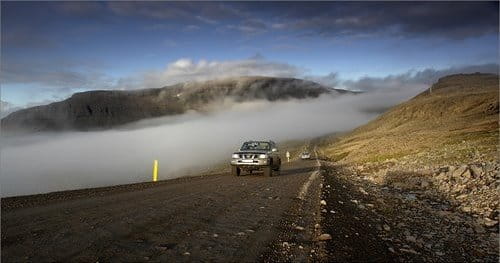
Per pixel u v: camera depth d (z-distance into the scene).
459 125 93.00
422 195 15.65
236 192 12.86
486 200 12.94
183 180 17.83
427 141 56.81
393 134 111.44
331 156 106.31
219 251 6.02
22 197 11.01
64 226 7.25
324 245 6.43
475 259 7.18
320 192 13.10
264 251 6.13
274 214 9.05
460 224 10.12
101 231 6.93
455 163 25.47
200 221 8.02
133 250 5.90
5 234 6.59
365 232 8.11
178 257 5.65
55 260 5.34
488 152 28.67
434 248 7.70
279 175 22.55
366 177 24.02
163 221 7.90
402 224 9.52
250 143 22.95
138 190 13.09
